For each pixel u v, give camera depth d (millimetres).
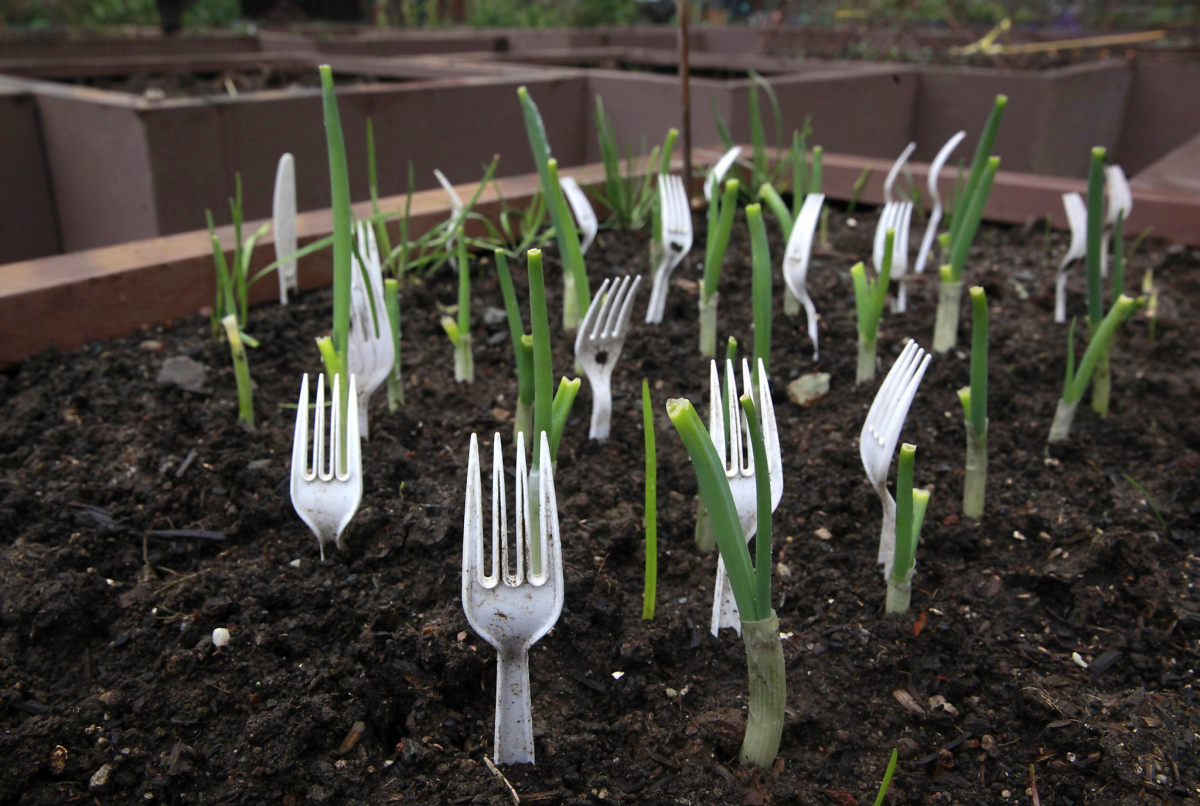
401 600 382
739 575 301
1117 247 526
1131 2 2355
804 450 490
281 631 366
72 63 1397
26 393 502
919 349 383
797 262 528
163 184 870
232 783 321
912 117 1408
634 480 453
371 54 1873
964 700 363
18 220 989
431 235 664
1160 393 557
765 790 323
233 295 583
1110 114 1612
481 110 1128
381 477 441
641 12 2955
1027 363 569
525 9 2568
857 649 372
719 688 358
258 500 428
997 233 789
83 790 319
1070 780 331
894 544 400
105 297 551
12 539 415
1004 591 410
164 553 406
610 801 317
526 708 317
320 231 635
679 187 591
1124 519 449
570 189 631
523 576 303
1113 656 378
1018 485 475
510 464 462
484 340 584
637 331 587
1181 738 343
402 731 346
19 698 342
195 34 1976
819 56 1762
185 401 506
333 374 408
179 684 347
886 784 302
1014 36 1999
